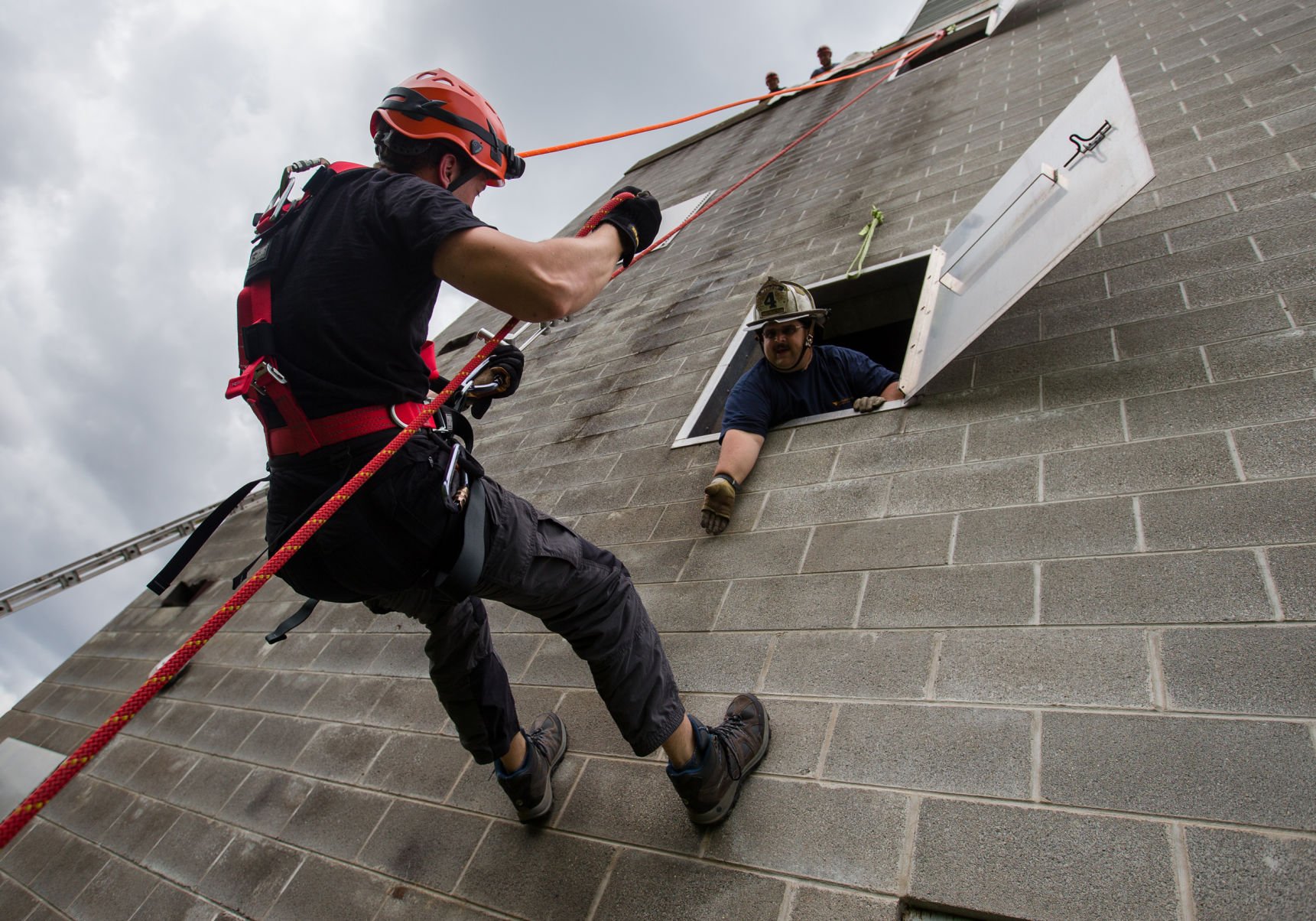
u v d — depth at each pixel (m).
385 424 1.46
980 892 1.43
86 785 3.68
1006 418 2.56
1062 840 1.43
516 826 2.13
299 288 1.44
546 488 3.90
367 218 1.45
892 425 2.84
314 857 2.44
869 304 4.22
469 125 1.64
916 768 1.70
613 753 2.18
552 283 1.40
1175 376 2.34
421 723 2.78
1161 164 3.45
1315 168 2.88
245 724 3.40
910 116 6.45
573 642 1.71
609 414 4.36
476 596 1.65
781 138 9.03
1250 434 2.04
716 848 1.77
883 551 2.34
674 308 5.33
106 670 5.02
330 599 1.60
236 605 1.10
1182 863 1.32
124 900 2.76
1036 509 2.19
